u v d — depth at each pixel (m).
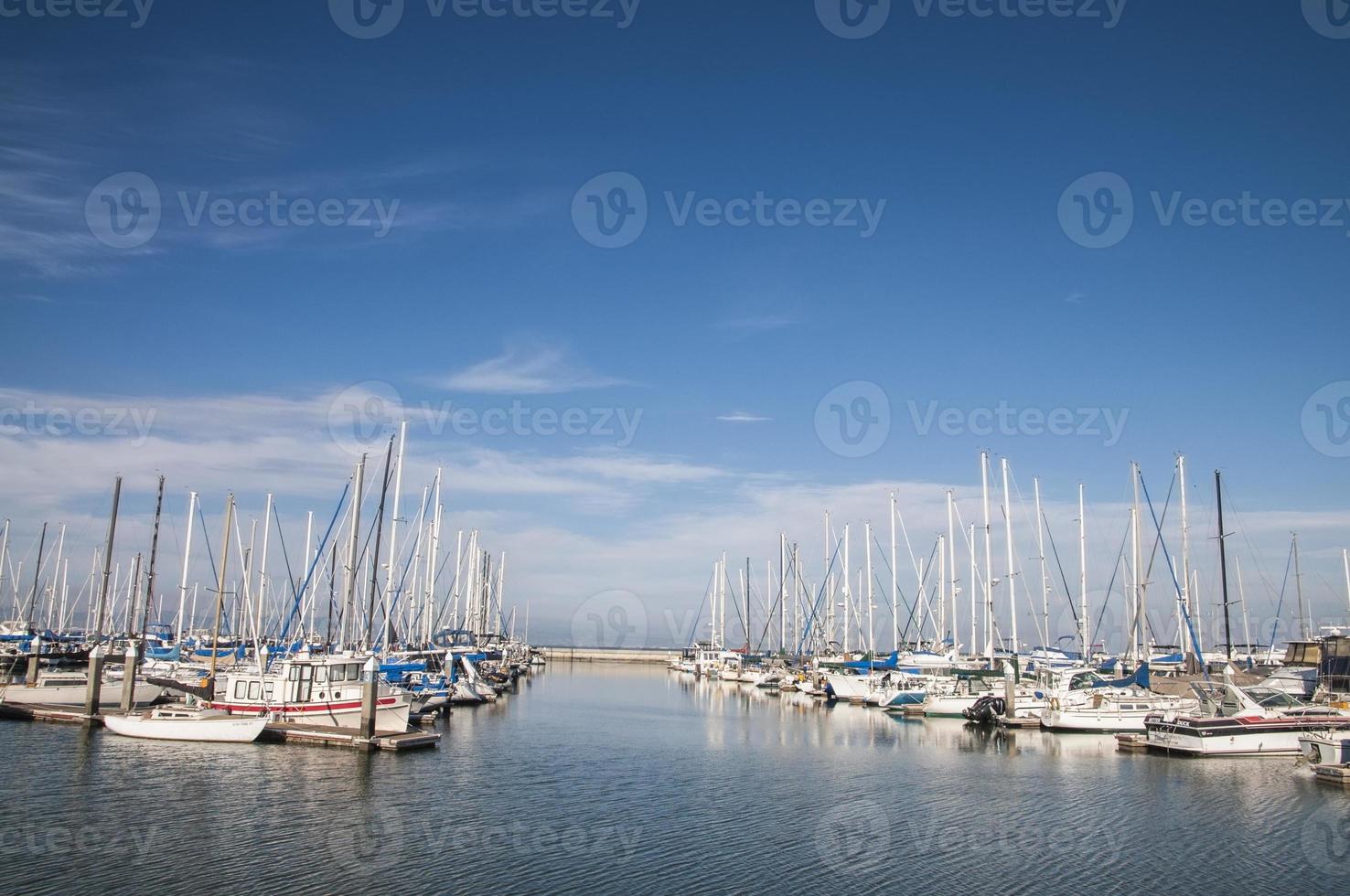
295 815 36.22
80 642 91.75
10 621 98.31
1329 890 29.33
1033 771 48.94
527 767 48.75
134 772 42.88
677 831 35.84
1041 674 73.25
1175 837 34.94
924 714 77.44
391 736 52.97
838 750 57.38
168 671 69.38
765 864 31.77
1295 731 52.06
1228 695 53.91
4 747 48.41
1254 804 40.03
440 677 80.06
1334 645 68.81
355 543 68.38
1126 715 63.50
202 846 31.89
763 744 59.91
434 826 35.50
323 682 54.41
